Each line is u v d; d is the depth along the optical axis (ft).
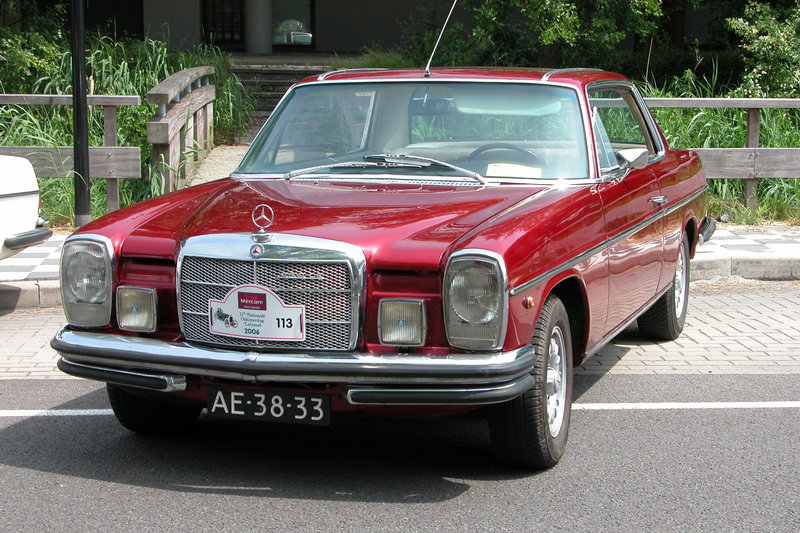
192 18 75.92
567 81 18.01
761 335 23.70
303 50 80.94
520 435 14.25
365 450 16.15
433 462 15.53
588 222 15.84
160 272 14.67
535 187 16.42
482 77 18.19
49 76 44.21
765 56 45.96
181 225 15.08
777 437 16.63
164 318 14.65
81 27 30.68
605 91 19.33
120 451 16.11
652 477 14.79
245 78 60.85
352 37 80.43
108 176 34.50
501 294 13.08
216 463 15.55
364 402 13.34
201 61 54.95
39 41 45.80
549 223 14.61
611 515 13.38
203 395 14.37
